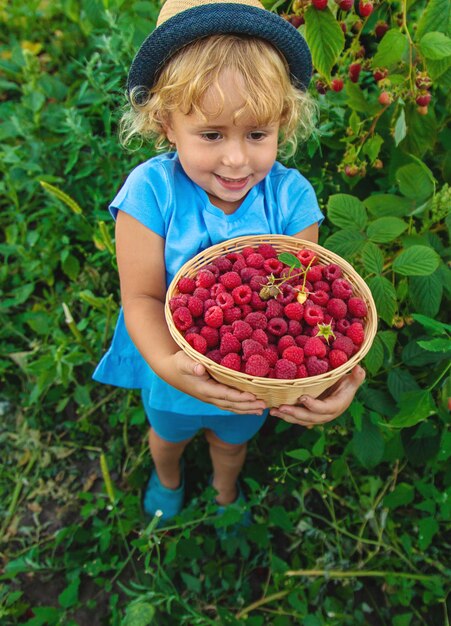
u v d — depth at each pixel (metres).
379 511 0.81
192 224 0.58
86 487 0.88
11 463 0.91
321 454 0.75
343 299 0.54
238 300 0.52
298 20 0.66
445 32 0.62
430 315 0.68
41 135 1.07
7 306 0.98
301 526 0.82
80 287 1.01
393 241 0.76
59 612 0.73
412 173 0.69
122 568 0.76
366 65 0.71
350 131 0.74
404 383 0.69
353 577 0.78
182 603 0.72
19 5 1.26
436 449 0.73
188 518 0.76
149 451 0.88
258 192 0.60
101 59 1.04
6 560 0.82
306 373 0.48
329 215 0.65
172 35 0.49
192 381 0.53
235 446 0.74
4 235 1.12
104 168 0.98
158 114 0.55
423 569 0.78
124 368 0.69
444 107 0.79
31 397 0.88
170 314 0.52
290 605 0.77
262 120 0.49
